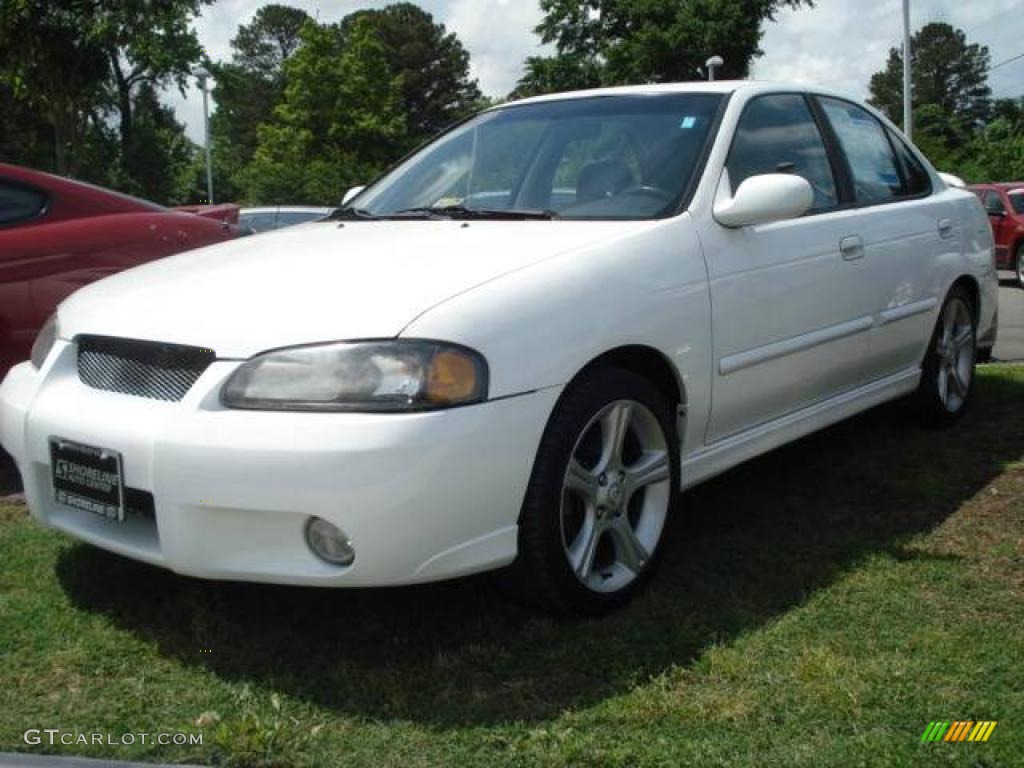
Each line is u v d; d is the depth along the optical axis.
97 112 22.75
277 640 2.98
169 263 3.51
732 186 3.69
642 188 3.62
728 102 3.93
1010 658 2.75
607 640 2.93
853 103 4.75
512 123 4.25
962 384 5.18
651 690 2.65
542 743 2.43
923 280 4.68
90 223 4.91
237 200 47.22
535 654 2.87
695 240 3.42
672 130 3.83
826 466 4.51
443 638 2.97
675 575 3.38
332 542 2.65
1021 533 3.66
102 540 2.96
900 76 91.69
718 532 3.77
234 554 2.71
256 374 2.68
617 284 3.10
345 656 2.89
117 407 2.88
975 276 5.15
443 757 2.39
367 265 3.04
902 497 4.10
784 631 2.95
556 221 3.50
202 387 2.71
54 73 16.25
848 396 4.31
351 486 2.55
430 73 75.56
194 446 2.66
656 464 3.25
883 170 4.73
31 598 3.27
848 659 2.76
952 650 2.79
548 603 2.98
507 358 2.77
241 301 2.89
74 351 3.14
